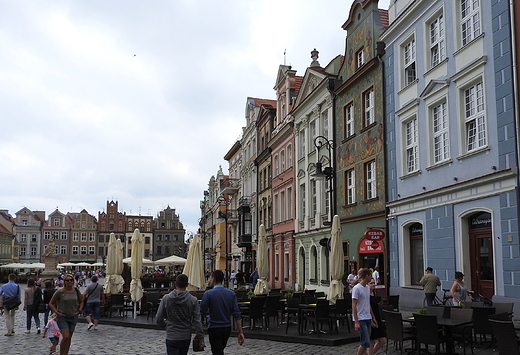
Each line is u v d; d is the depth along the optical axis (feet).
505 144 53.62
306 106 116.57
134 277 74.90
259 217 161.89
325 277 106.83
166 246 425.69
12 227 365.61
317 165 83.05
